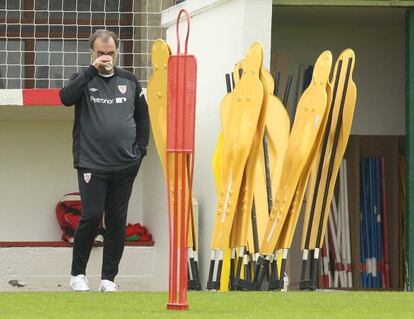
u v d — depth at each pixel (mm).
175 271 21156
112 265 31312
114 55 31266
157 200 38000
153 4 43844
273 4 39656
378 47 46906
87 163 30953
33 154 40312
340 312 22172
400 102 47000
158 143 36938
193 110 20438
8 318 20547
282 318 20656
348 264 45156
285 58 45125
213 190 37500
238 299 25516
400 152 46688
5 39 44406
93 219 30859
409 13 40469
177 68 20453
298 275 43562
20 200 40188
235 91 35344
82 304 23812
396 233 45656
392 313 22016
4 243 38000
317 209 35000
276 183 36062
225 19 38688
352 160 45656
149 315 20672
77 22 44281
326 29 46469
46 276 38156
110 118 31094
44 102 38188
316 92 34219
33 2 44594
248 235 35156
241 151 34656
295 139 34219
